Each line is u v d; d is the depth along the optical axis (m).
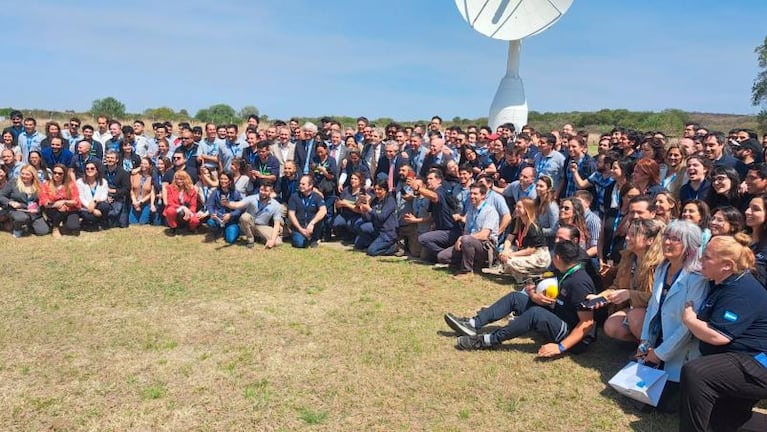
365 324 5.59
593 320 4.83
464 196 7.98
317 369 4.55
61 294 6.34
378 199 8.59
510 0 14.97
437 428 3.71
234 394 4.12
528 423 3.81
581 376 4.52
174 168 9.66
